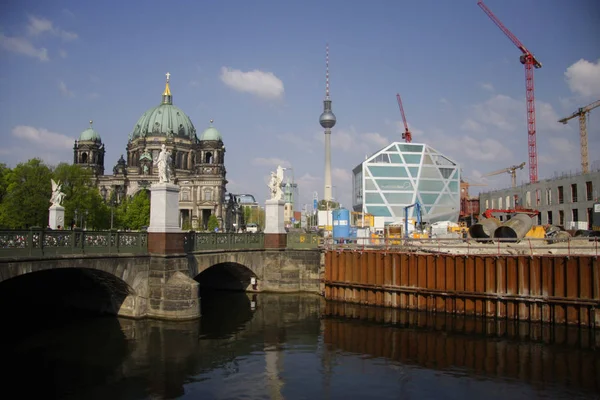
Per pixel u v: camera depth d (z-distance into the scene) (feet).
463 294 135.13
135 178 651.25
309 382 83.71
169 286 121.60
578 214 277.44
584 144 432.25
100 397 75.20
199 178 647.97
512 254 134.41
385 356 98.94
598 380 84.69
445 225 276.21
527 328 121.70
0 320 122.62
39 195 297.12
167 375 85.46
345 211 223.92
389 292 149.79
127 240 116.57
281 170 180.45
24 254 91.56
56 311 135.44
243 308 148.05
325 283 165.78
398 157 479.41
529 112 474.49
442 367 91.97
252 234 170.30
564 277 123.03
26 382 80.79
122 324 118.52
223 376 85.81
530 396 77.77
